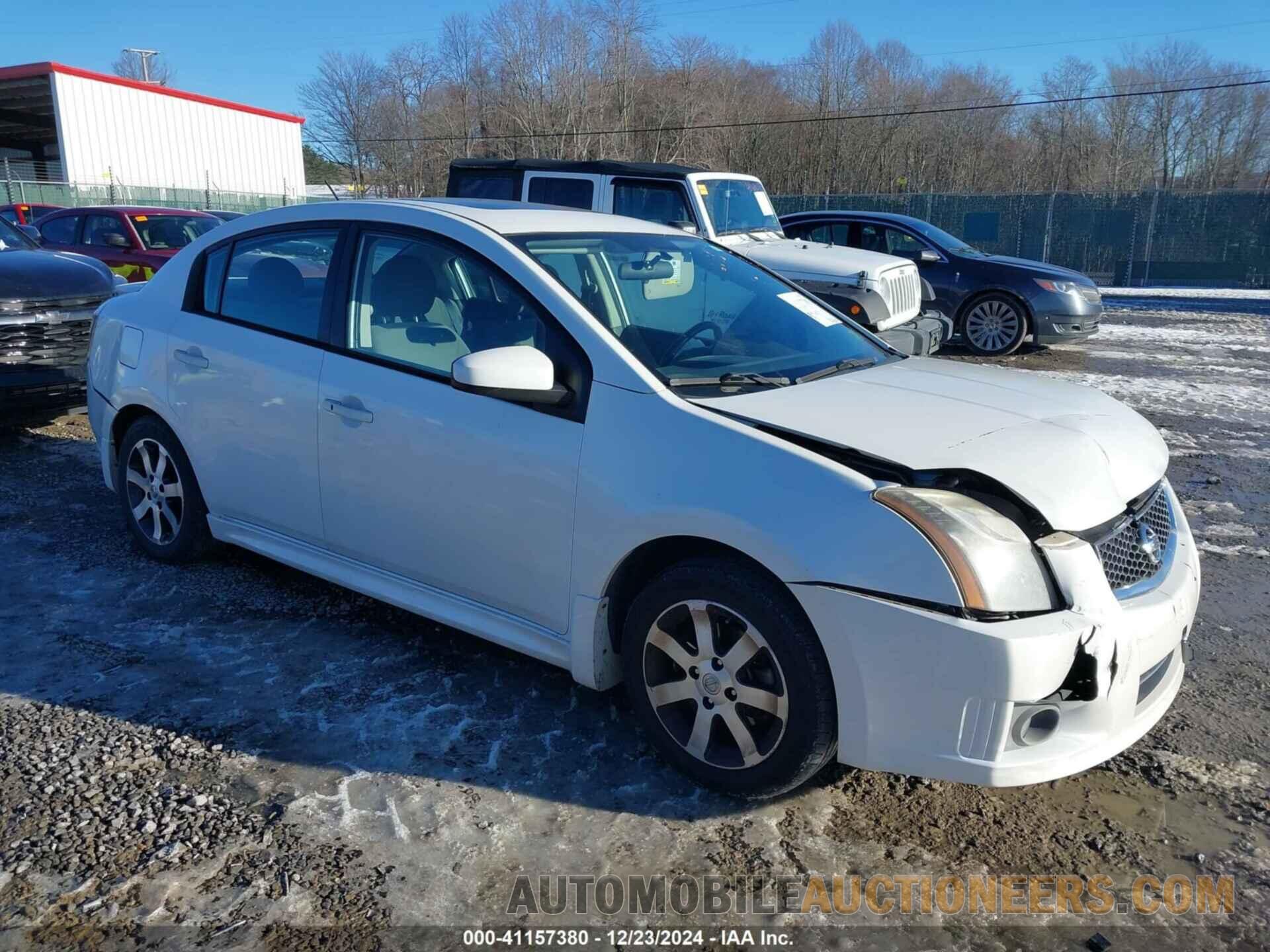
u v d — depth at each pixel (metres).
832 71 49.28
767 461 2.85
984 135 47.50
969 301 12.27
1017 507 2.75
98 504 5.75
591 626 3.21
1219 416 8.78
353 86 47.59
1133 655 2.74
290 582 4.67
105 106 35.53
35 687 3.65
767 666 2.90
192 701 3.58
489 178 10.12
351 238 3.93
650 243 4.05
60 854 2.76
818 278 9.12
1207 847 2.91
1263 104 44.09
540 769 3.21
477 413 3.39
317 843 2.83
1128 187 45.97
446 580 3.61
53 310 6.72
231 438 4.23
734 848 2.86
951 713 2.62
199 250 4.57
